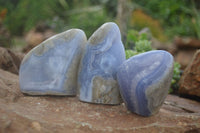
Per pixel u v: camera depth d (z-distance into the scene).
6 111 0.27
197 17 1.04
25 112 0.29
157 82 0.31
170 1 1.12
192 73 0.46
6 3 1.56
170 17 1.14
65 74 0.35
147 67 0.31
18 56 0.51
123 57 0.35
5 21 1.39
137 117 0.32
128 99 0.32
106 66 0.34
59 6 1.36
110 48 0.34
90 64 0.34
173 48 0.86
